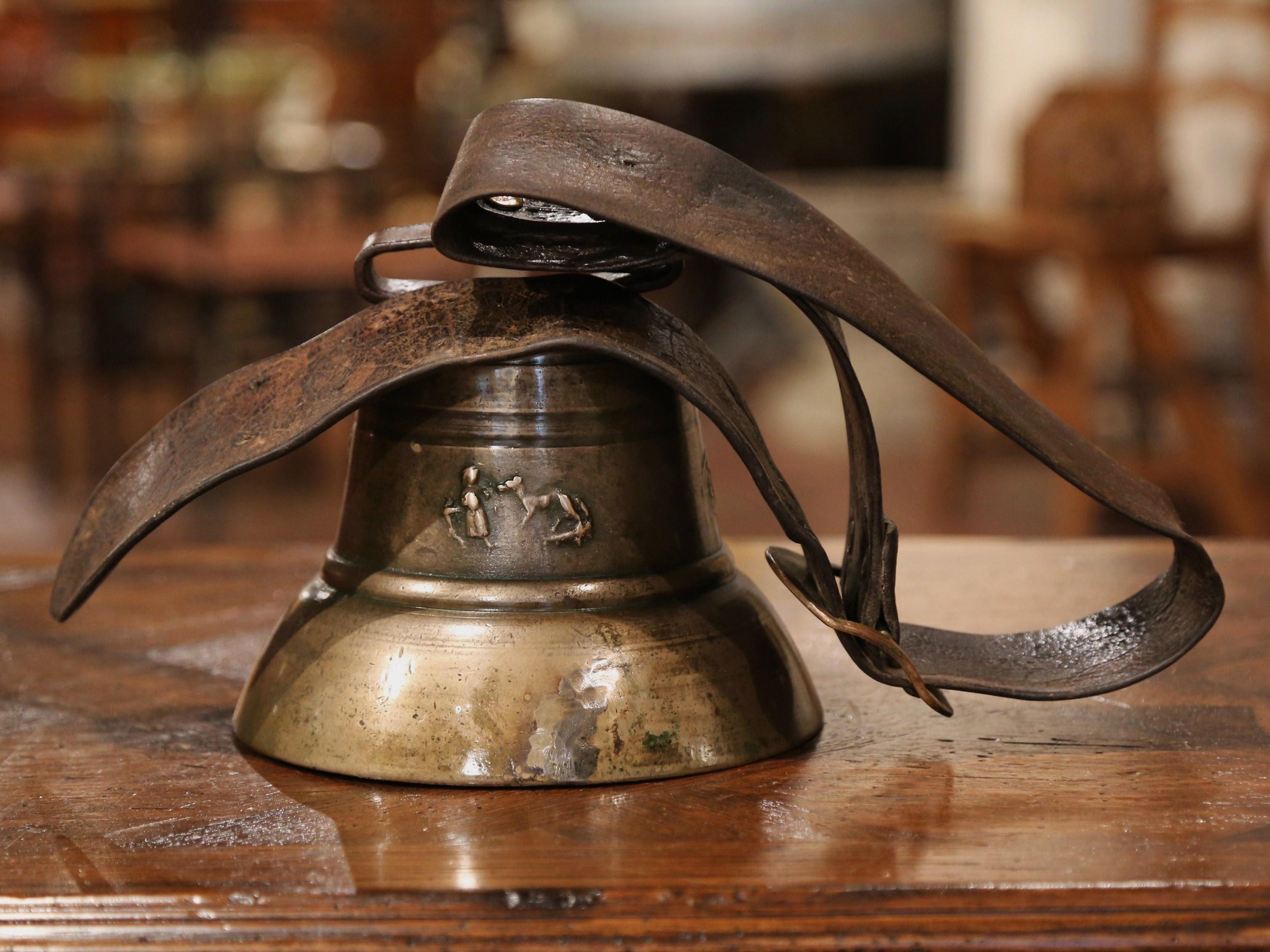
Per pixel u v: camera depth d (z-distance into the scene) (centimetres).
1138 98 300
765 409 475
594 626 92
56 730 98
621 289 93
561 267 89
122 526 92
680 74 595
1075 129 300
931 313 91
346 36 351
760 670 94
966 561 121
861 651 92
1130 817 89
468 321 90
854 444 92
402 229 95
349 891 84
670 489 94
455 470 92
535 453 92
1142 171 298
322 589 95
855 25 579
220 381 93
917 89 618
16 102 354
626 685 91
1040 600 114
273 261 320
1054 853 86
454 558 92
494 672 91
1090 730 97
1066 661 96
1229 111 366
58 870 85
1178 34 373
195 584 118
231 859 86
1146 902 83
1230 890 83
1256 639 108
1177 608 96
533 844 87
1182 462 309
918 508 356
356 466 95
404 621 92
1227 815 89
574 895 83
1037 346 335
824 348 493
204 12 340
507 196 85
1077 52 411
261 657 96
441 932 83
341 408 89
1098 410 356
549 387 92
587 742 91
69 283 362
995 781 92
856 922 83
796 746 95
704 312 578
